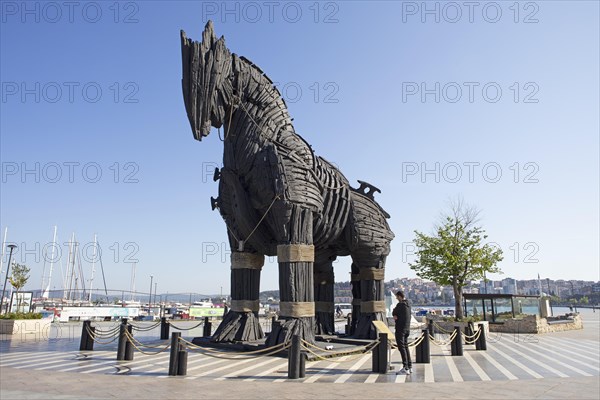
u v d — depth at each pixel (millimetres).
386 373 7660
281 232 9469
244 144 9641
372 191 12750
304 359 7270
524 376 7559
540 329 19203
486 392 6086
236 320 10406
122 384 6371
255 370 7738
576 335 18000
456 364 9016
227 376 7160
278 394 5824
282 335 9070
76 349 10406
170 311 34875
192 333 15859
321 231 10625
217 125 9484
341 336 12047
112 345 11234
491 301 21203
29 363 8320
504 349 12094
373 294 11828
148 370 7621
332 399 5590
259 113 9828
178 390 5996
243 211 9633
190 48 9078
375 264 12055
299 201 9414
